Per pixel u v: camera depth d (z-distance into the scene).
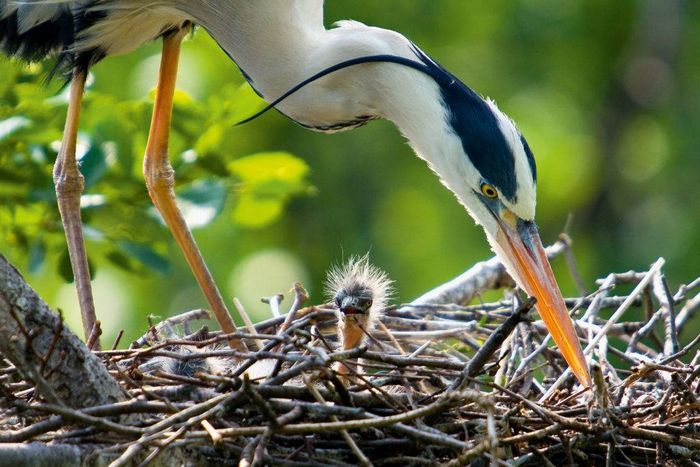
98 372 6.86
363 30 9.84
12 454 6.14
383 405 7.52
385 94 9.63
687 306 10.16
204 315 10.45
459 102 9.58
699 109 20.02
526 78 20.17
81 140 11.34
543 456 7.32
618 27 20.53
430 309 10.66
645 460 7.89
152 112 11.88
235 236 19.00
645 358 9.14
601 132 20.62
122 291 18.47
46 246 12.30
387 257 19.16
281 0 9.77
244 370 7.44
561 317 9.33
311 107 9.83
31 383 6.99
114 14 10.25
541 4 20.17
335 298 9.34
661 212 19.53
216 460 7.12
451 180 9.63
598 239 20.31
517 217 9.57
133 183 11.68
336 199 19.34
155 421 6.96
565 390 8.92
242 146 19.14
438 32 19.86
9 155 11.41
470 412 7.62
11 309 6.56
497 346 7.39
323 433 7.15
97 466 6.55
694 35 20.45
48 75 10.79
